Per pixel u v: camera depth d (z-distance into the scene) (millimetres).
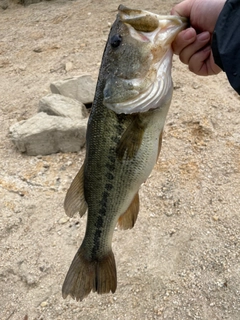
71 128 639
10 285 469
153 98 290
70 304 441
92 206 336
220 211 528
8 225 534
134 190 321
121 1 1271
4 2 1434
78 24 1152
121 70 292
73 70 909
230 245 484
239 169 590
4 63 998
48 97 727
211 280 448
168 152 631
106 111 302
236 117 693
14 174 623
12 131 664
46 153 659
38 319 431
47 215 548
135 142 300
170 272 461
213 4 306
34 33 1138
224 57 286
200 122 681
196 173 590
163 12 1119
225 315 415
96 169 321
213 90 772
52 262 486
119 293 446
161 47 289
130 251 489
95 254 354
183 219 522
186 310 423
